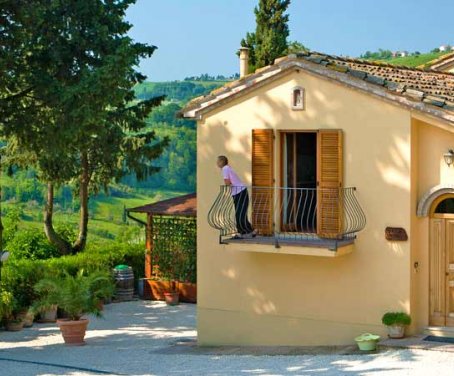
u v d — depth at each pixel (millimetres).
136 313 25922
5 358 18016
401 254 16797
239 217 18016
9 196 51375
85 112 23188
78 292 20359
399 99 16516
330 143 17266
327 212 17312
